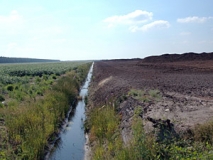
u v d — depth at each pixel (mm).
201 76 29250
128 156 7047
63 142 11891
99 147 9625
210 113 9742
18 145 9242
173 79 25766
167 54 83438
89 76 51031
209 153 5887
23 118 11219
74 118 16203
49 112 13453
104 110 13125
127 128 9625
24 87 22797
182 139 7141
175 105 11492
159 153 6645
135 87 18297
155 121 8266
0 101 16453
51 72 44750
